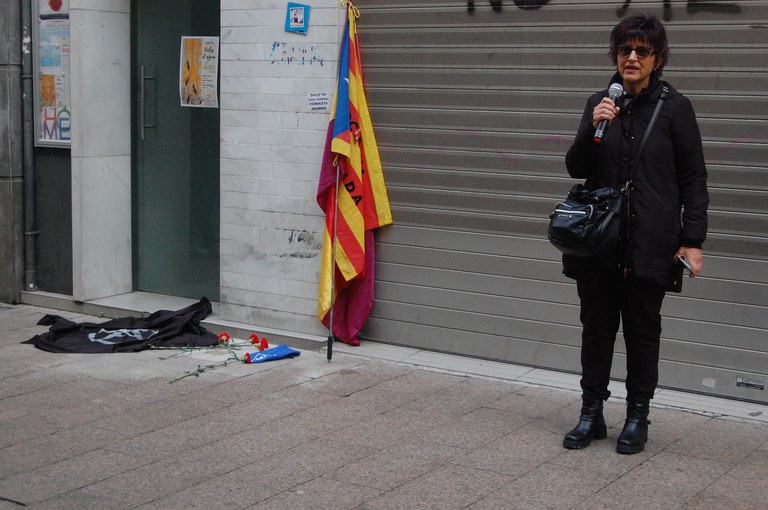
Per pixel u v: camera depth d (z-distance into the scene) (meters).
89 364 6.83
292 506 4.43
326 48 7.05
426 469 4.87
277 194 7.38
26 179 8.67
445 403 5.95
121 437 5.37
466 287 6.82
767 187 5.75
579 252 4.86
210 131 8.16
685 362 6.11
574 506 4.41
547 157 6.43
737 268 5.89
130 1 8.38
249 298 7.61
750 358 5.92
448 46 6.69
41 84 8.53
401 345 7.15
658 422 5.61
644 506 4.41
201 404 5.94
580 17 6.21
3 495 4.58
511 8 6.43
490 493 4.56
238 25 7.39
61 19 8.33
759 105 5.73
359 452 5.12
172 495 4.57
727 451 5.15
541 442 5.25
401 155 6.96
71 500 4.52
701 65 5.86
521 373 6.55
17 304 8.76
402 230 7.02
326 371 6.63
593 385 5.19
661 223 4.85
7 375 6.58
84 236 8.29
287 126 7.27
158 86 8.38
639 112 4.92
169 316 7.70
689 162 4.87
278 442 5.28
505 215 6.61
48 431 5.47
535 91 6.41
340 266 6.98
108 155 8.38
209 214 8.27
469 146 6.69
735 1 5.71
